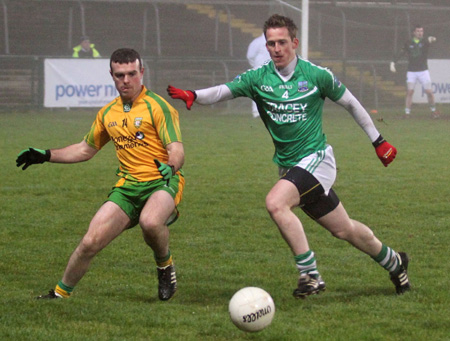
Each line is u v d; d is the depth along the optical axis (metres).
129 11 71.94
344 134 43.56
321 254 17.28
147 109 13.11
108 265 16.38
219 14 74.75
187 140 40.19
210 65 64.56
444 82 63.25
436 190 25.67
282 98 13.23
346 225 13.41
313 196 13.16
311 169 13.10
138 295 13.97
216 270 15.91
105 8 70.94
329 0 77.62
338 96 13.30
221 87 13.47
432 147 37.38
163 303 13.41
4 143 37.69
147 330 11.73
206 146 37.75
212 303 13.45
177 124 13.22
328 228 13.51
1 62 58.78
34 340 11.17
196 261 16.72
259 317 10.85
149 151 13.23
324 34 75.62
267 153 35.38
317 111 13.43
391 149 13.56
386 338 11.35
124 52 12.98
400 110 61.91
